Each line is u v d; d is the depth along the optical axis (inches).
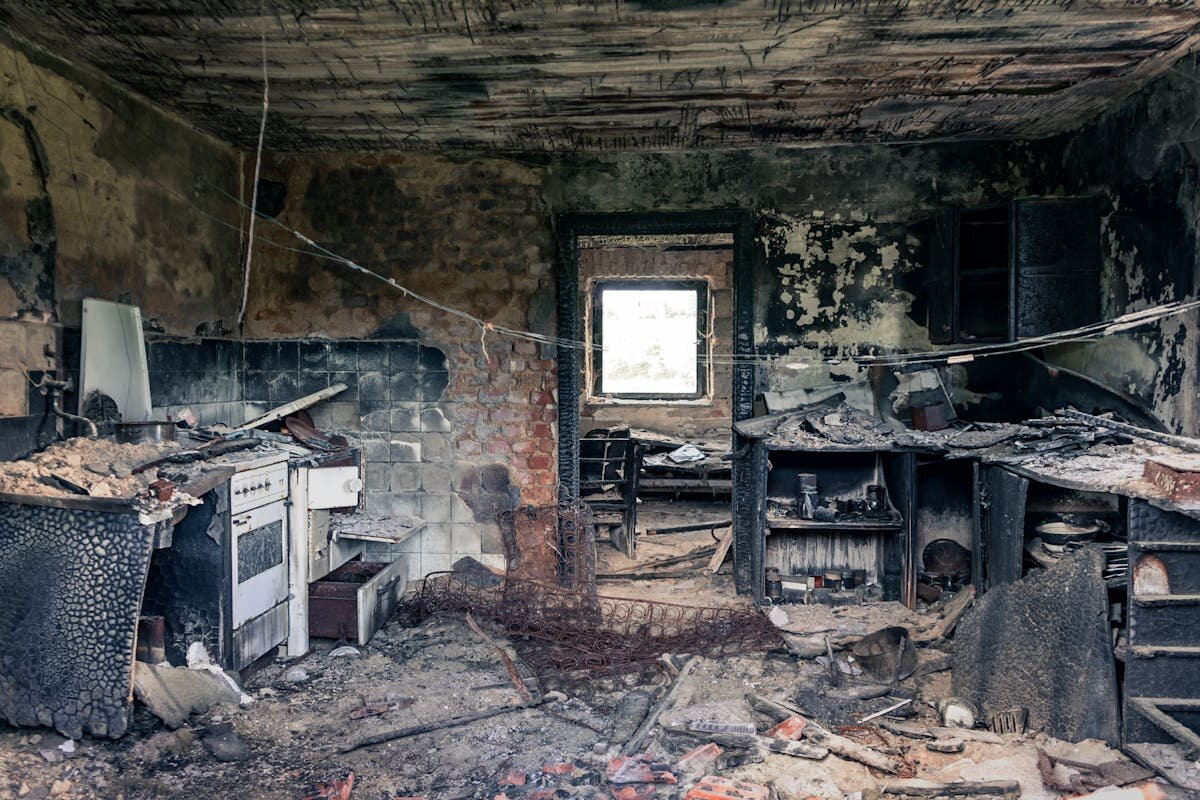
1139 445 128.7
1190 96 125.7
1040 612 119.1
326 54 125.3
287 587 146.8
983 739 113.3
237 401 187.8
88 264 135.3
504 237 185.8
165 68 132.4
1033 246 157.9
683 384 342.3
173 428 138.1
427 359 188.1
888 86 141.1
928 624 156.1
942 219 171.3
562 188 185.2
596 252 336.2
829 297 183.0
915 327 180.9
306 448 163.9
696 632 153.5
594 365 342.3
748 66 130.9
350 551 176.4
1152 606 105.3
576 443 187.5
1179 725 99.2
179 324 162.6
